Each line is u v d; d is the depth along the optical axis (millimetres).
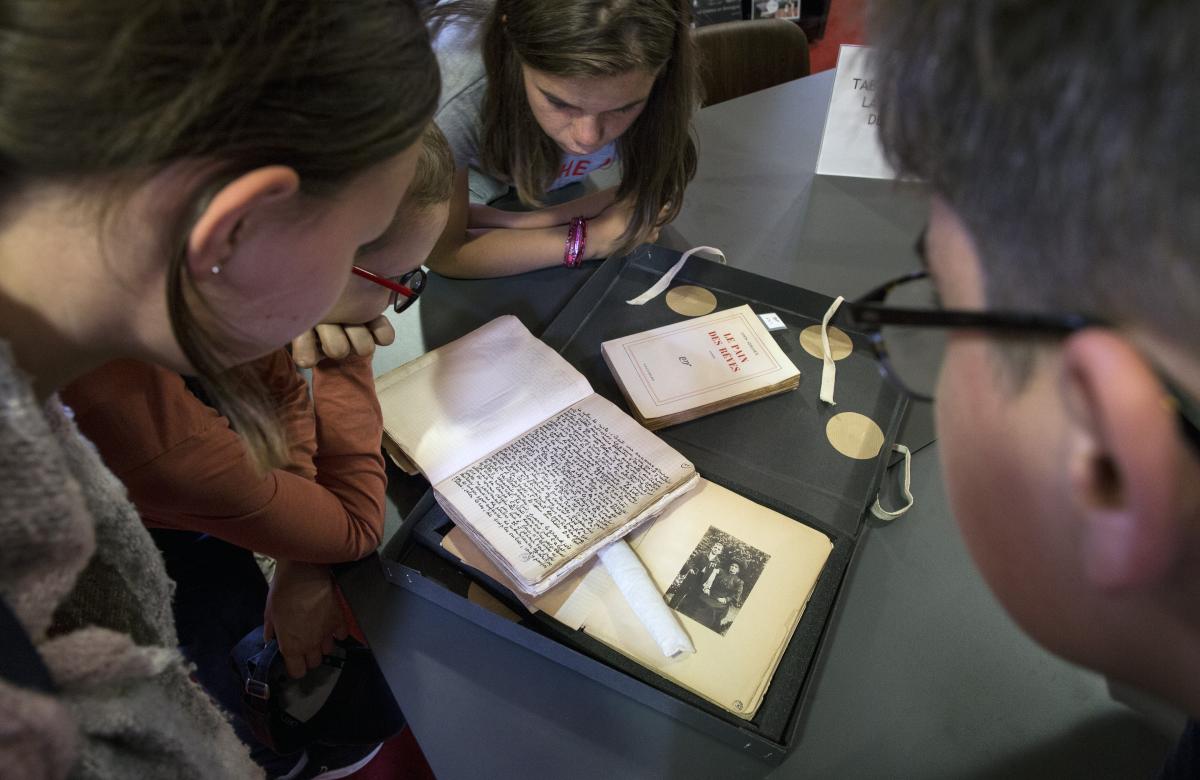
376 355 1017
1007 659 723
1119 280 205
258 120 317
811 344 999
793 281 1129
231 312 379
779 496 829
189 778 416
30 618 312
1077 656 297
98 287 336
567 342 1000
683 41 976
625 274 1105
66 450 394
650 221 1113
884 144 282
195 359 384
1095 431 215
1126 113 187
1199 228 184
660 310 1047
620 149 1104
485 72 1048
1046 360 234
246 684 862
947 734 677
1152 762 657
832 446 880
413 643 733
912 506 839
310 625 839
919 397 350
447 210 837
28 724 260
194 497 628
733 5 2150
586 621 715
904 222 1243
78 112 279
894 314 261
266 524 684
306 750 1030
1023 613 302
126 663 359
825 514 816
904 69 247
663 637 682
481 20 999
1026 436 250
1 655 283
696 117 1484
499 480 779
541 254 1125
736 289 1073
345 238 398
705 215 1249
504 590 735
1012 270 234
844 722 683
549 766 667
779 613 715
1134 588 232
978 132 225
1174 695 283
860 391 939
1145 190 188
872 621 747
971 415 276
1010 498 269
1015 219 224
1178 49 175
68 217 311
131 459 582
